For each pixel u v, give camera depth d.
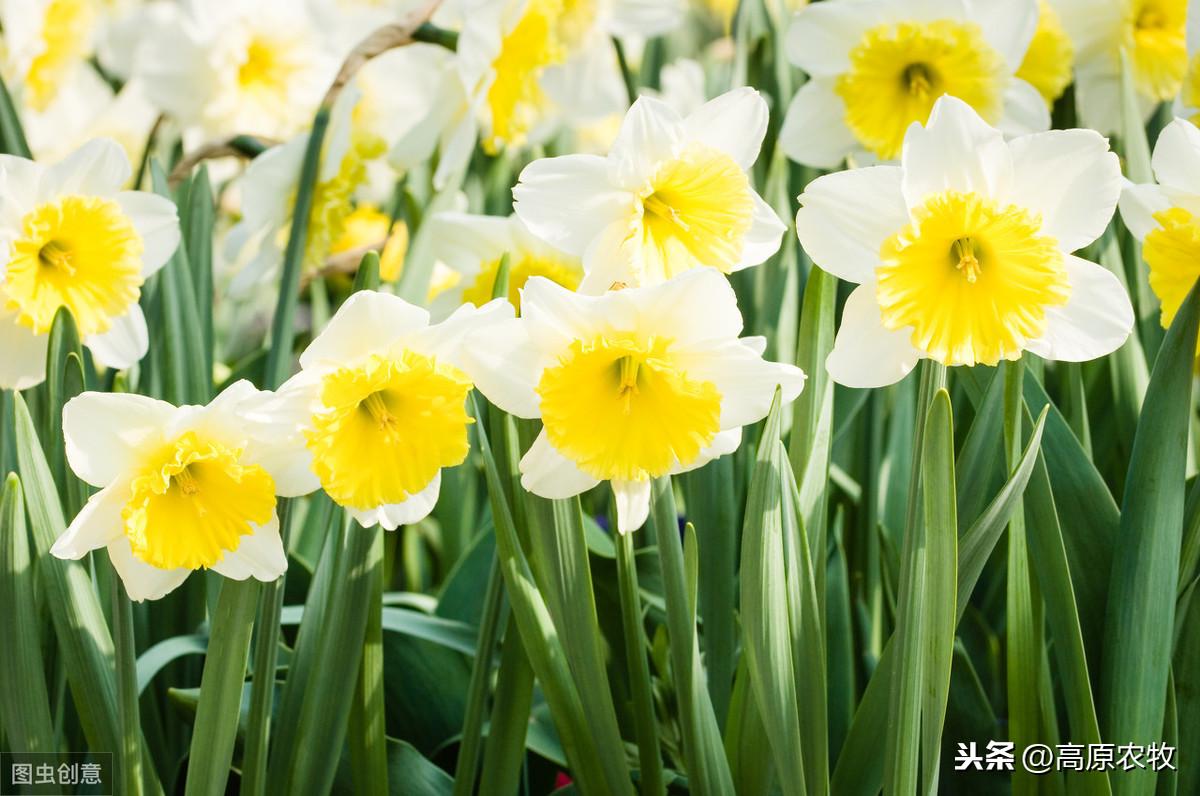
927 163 0.77
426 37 0.97
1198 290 0.79
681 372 0.77
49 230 0.83
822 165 0.98
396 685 0.93
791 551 0.80
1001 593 0.95
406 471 0.77
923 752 0.79
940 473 0.77
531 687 0.85
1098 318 0.77
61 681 0.86
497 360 0.78
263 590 0.82
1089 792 0.82
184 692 0.87
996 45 0.95
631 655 0.84
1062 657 0.82
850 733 0.83
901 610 0.79
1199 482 0.83
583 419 0.77
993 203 0.77
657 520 0.81
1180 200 0.81
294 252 0.93
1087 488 0.85
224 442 0.78
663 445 0.77
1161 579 0.81
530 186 0.78
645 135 0.78
